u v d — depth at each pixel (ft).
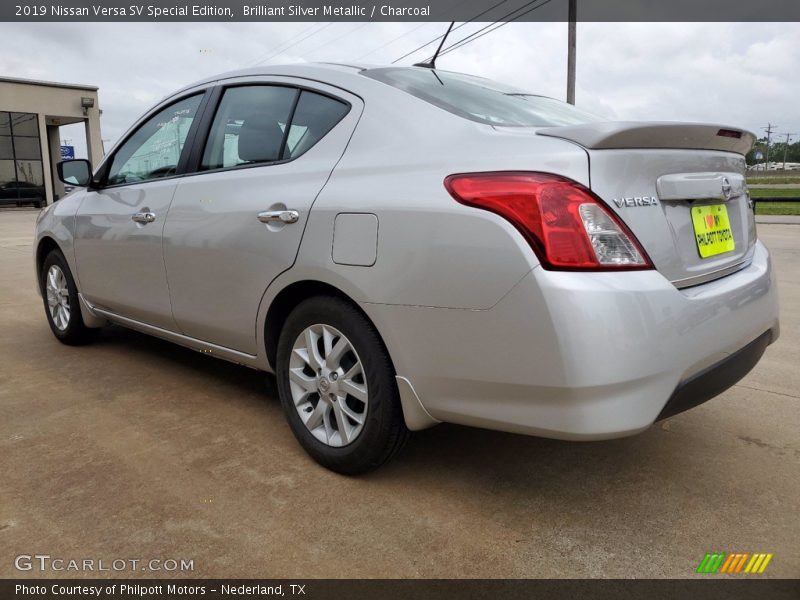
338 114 8.11
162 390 10.88
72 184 11.82
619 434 5.85
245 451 8.54
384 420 7.22
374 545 6.45
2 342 13.98
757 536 6.62
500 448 8.64
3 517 6.88
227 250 8.69
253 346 8.83
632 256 6.02
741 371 7.19
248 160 9.00
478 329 6.23
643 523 6.86
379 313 6.93
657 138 6.44
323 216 7.43
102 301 11.89
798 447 8.67
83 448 8.58
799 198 49.24
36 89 81.92
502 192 6.09
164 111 10.96
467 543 6.50
